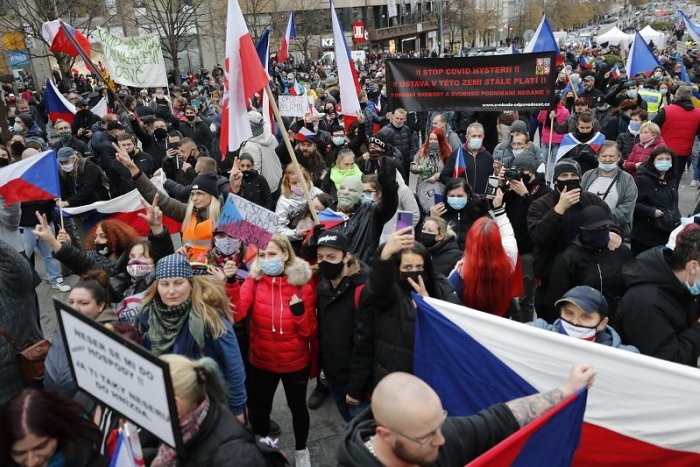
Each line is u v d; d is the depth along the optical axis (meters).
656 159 5.91
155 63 12.81
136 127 9.83
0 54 20.42
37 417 2.33
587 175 6.04
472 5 53.91
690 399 2.46
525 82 6.32
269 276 3.87
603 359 2.60
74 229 7.31
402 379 2.04
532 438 2.19
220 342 3.30
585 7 77.19
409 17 63.28
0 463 2.38
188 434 2.31
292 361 3.83
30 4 19.41
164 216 5.87
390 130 8.97
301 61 42.69
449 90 6.65
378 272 3.14
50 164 5.29
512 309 4.52
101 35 12.31
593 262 4.09
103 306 3.35
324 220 4.94
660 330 3.17
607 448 2.67
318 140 9.02
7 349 3.35
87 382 2.36
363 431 2.19
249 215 3.97
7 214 5.40
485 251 3.52
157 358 1.96
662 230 5.95
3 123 10.21
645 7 108.56
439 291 3.50
